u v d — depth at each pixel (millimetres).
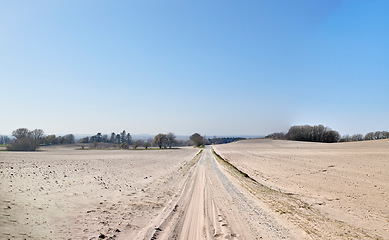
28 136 86938
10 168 24078
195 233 8328
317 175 26297
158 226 8812
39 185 15242
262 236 8305
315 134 128625
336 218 11445
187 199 14086
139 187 17359
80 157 48688
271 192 17359
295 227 9422
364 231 9516
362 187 19453
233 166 37375
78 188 15234
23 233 6867
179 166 36406
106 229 8156
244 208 12352
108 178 20734
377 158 36688
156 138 134000
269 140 137500
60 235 7215
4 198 10852
